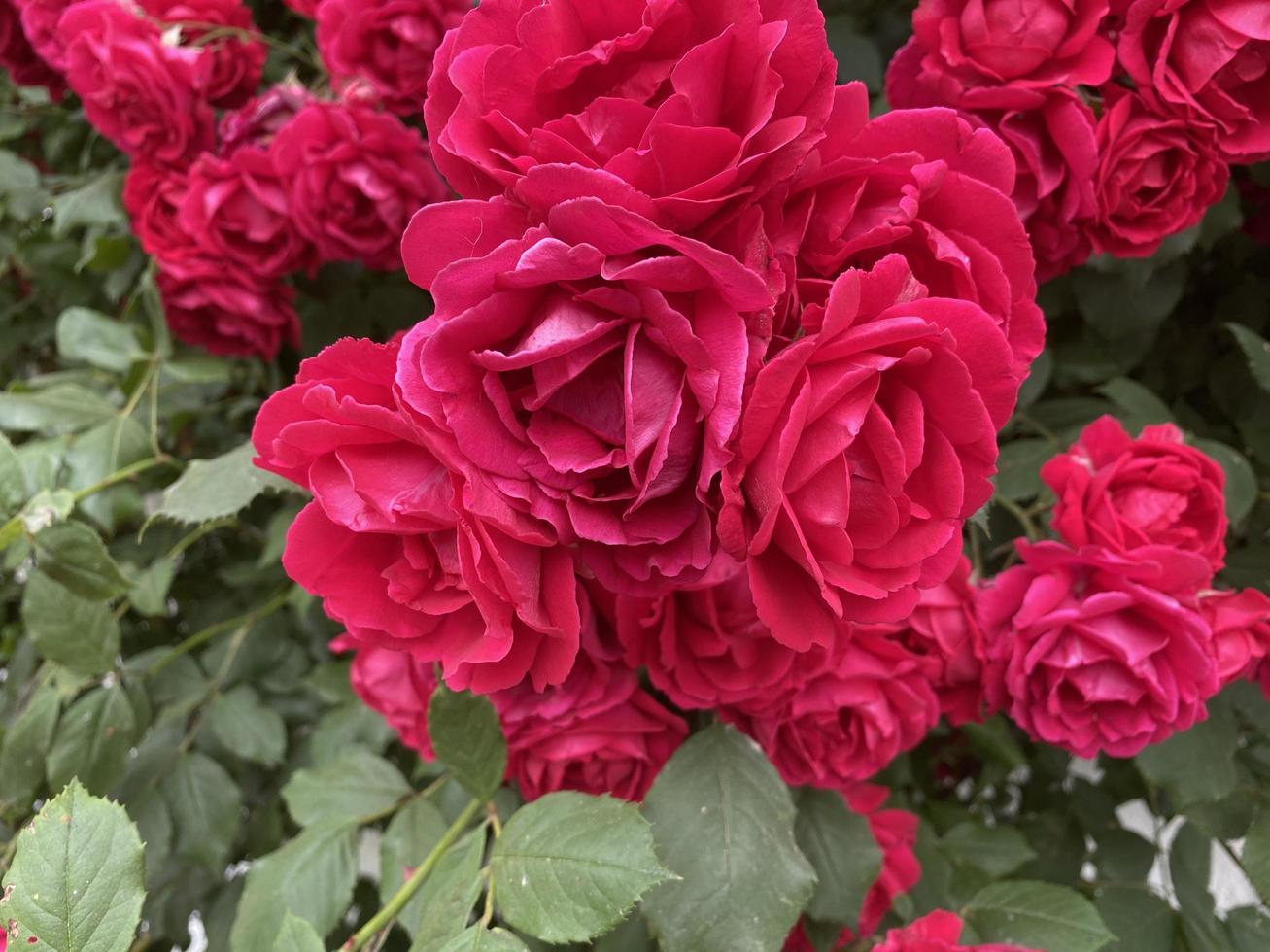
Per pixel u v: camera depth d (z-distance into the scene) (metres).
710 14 0.19
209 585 0.59
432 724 0.27
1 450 0.36
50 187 0.56
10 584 0.59
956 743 0.50
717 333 0.18
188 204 0.40
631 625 0.26
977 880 0.41
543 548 0.20
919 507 0.19
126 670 0.42
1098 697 0.30
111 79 0.40
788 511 0.18
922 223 0.20
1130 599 0.29
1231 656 0.30
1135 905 0.41
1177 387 0.47
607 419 0.19
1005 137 0.30
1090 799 0.46
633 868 0.23
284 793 0.36
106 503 0.42
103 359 0.44
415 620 0.21
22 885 0.20
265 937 0.33
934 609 0.31
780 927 0.27
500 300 0.18
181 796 0.43
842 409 0.18
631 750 0.29
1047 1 0.28
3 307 0.62
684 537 0.20
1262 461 0.43
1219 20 0.28
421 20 0.37
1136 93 0.30
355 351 0.20
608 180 0.18
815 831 0.33
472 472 0.19
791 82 0.19
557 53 0.19
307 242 0.42
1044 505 0.38
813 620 0.20
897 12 0.42
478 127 0.20
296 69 0.47
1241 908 0.39
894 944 0.28
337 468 0.20
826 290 0.20
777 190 0.20
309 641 0.51
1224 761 0.35
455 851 0.28
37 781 0.40
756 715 0.29
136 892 0.20
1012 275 0.22
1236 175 0.42
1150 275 0.40
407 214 0.39
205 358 0.46
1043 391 0.45
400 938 0.44
